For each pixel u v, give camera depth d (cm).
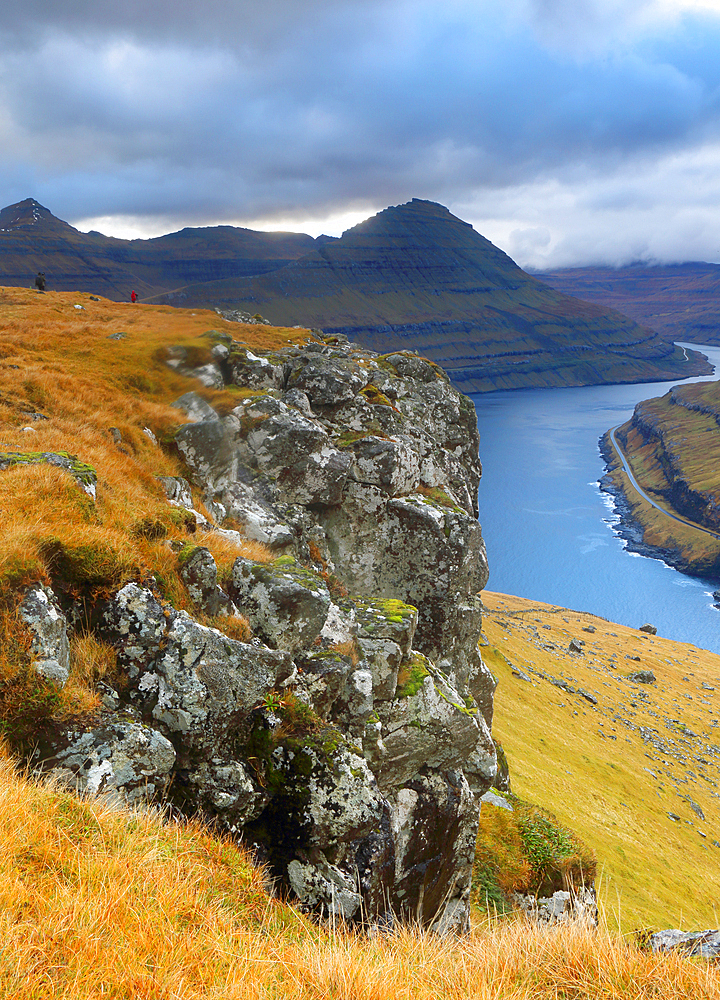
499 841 2030
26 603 940
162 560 1267
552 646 11806
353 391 3142
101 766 905
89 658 1028
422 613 2711
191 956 620
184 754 1062
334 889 1177
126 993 537
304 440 2630
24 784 766
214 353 2892
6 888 592
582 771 6575
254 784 1181
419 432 3319
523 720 7156
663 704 10150
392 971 698
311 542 2530
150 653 1092
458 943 857
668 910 4206
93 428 2106
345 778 1232
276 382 3036
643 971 682
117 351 2825
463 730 1692
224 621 1320
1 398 2052
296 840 1184
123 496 1592
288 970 656
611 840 5122
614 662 11994
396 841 1445
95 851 723
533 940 766
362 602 1895
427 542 2695
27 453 1494
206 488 2322
